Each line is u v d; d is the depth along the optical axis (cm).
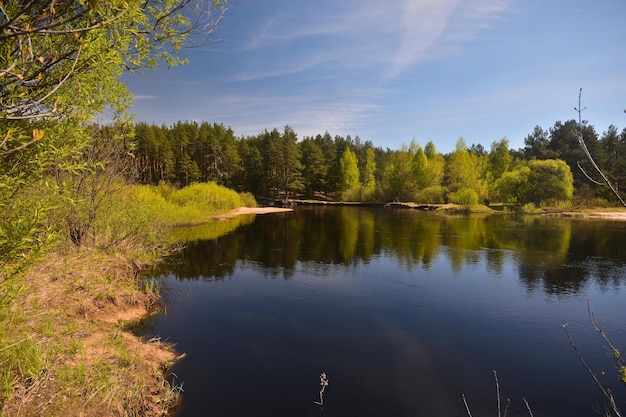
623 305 1043
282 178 6975
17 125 323
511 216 3956
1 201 361
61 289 761
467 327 882
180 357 696
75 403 456
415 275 1355
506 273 1387
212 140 7025
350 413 548
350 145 9975
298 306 1008
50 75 324
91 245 1107
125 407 496
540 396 602
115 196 1261
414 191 6178
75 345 582
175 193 3422
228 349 740
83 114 348
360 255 1706
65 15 295
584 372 681
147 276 1241
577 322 918
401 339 811
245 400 571
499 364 709
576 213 4025
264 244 1973
